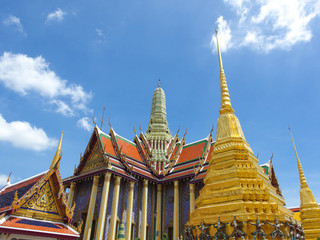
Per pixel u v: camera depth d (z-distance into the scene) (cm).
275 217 874
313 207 2472
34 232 1444
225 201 1005
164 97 5462
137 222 3203
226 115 1305
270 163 3359
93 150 3428
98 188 3098
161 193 3578
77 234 1631
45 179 1650
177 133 4525
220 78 1430
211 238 920
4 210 1502
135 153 3847
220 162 1170
